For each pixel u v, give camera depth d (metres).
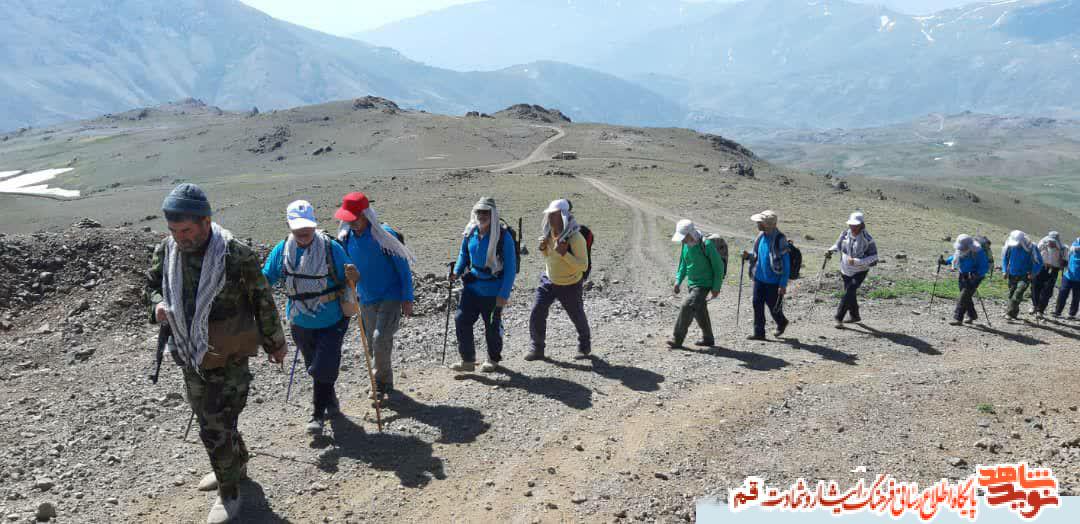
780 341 10.44
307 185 88.06
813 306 13.80
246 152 160.62
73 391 6.71
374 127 167.50
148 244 10.92
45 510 4.57
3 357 7.43
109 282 9.60
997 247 35.69
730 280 18.30
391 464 5.57
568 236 8.47
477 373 8.01
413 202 56.22
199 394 4.61
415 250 31.34
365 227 6.74
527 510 4.88
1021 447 6.02
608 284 18.14
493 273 7.70
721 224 44.41
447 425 6.38
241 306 4.58
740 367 8.71
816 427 6.47
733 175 91.25
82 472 5.21
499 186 67.50
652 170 89.12
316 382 5.96
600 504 4.96
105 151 187.00
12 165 188.00
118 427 6.01
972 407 7.12
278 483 5.19
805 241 37.25
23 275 9.31
